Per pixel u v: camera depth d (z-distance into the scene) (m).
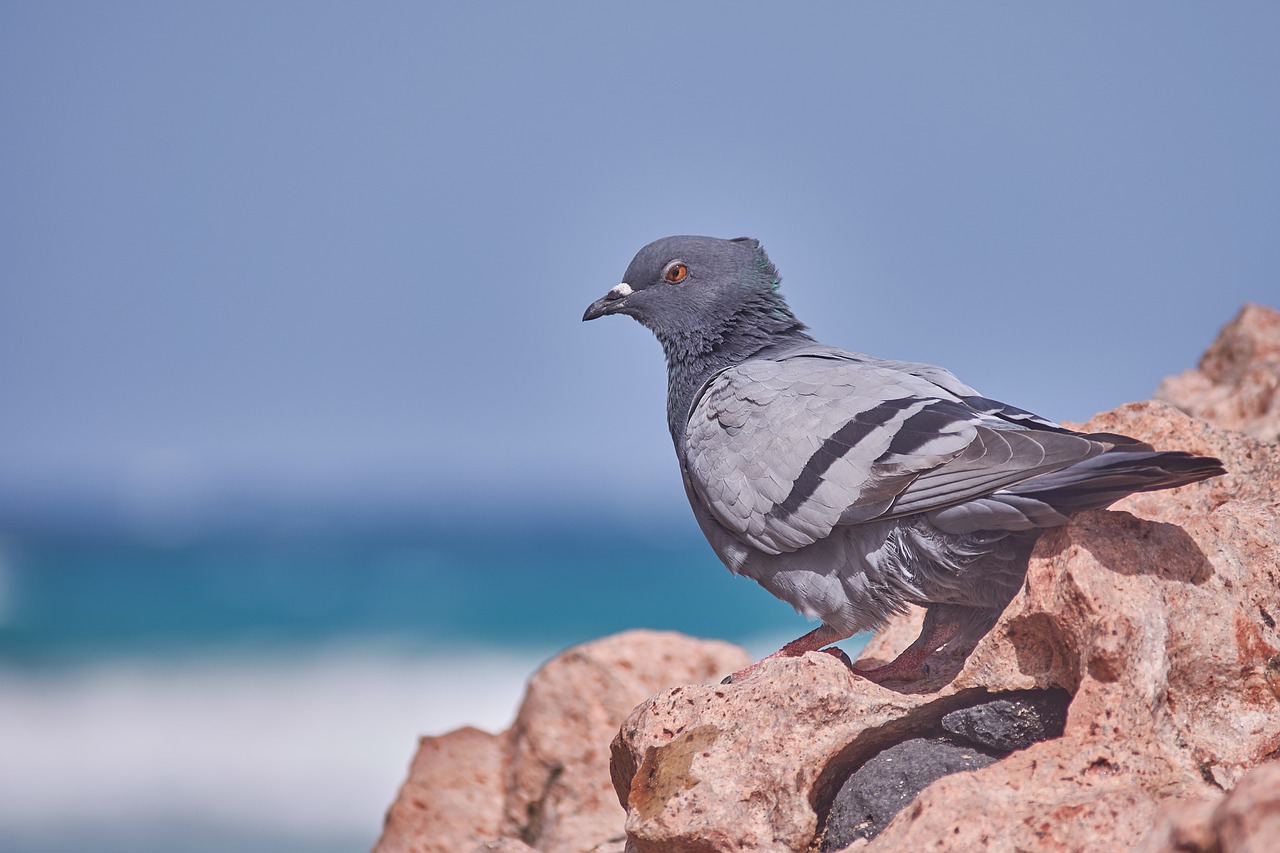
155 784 34.47
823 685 8.19
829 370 10.20
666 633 14.11
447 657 52.72
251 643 56.03
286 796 33.47
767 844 7.85
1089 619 7.59
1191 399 15.15
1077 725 7.41
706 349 12.45
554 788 13.20
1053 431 9.04
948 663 9.65
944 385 10.01
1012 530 8.54
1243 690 7.85
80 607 66.06
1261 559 8.38
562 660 13.73
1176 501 10.11
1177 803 6.45
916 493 8.82
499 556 87.69
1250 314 15.45
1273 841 4.71
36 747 37.50
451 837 13.26
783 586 9.97
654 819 8.08
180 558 85.56
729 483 9.97
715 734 8.34
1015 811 6.63
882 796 7.86
